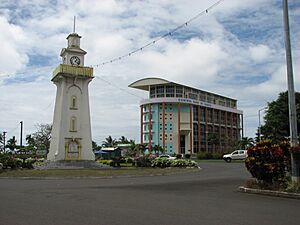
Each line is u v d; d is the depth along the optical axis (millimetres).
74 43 41688
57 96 41406
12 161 33094
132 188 17172
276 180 14875
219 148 101250
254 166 15227
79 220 8891
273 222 8711
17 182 21328
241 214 9781
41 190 16125
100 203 11875
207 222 8680
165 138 92250
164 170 32438
